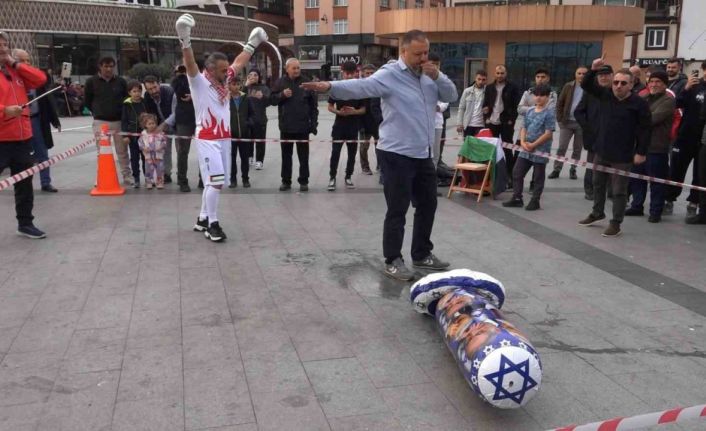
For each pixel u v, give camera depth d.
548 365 3.53
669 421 2.48
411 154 4.75
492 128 8.99
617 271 5.26
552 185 9.59
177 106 8.45
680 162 7.40
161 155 8.60
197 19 39.16
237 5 54.41
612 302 4.53
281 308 4.31
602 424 2.48
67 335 3.82
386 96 4.68
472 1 34.56
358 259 5.48
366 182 9.58
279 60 25.41
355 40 49.88
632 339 3.90
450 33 31.19
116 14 34.50
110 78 8.71
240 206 7.65
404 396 3.16
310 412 2.99
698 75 7.25
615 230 6.43
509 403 2.87
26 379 3.28
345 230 6.52
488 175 8.30
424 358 3.58
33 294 4.51
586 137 8.05
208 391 3.18
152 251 5.62
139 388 3.20
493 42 30.62
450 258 5.59
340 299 4.50
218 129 5.86
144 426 2.85
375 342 3.79
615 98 6.30
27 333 3.85
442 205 7.94
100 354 3.57
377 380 3.32
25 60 7.42
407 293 4.64
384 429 2.86
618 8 28.47
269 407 3.03
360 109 8.62
